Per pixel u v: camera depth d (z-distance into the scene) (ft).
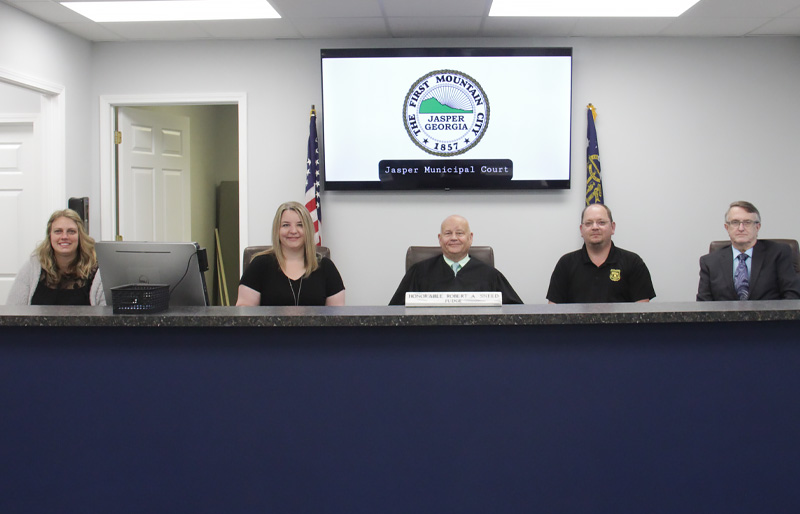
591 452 5.33
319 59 14.28
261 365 5.29
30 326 5.28
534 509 5.34
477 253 10.19
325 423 5.30
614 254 9.75
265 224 14.48
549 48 13.64
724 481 5.37
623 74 14.08
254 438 5.31
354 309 5.55
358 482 5.31
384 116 13.87
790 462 5.40
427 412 5.30
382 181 13.99
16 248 13.69
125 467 5.33
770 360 5.36
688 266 14.23
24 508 5.37
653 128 14.14
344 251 14.35
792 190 14.15
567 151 13.87
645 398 5.34
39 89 12.67
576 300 9.78
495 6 12.07
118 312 5.31
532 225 14.21
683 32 13.69
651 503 5.36
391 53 13.71
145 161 15.43
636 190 14.19
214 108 19.39
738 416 5.36
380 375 5.28
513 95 13.79
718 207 14.19
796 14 12.39
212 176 19.31
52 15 12.41
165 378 5.31
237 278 19.60
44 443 5.35
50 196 13.30
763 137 14.12
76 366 5.32
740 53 14.03
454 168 13.93
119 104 14.56
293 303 8.64
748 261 9.67
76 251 9.29
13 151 13.62
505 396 5.30
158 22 12.99
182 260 6.53
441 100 13.82
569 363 5.31
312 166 13.83
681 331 5.32
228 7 12.12
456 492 5.32
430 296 5.82
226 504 5.32
